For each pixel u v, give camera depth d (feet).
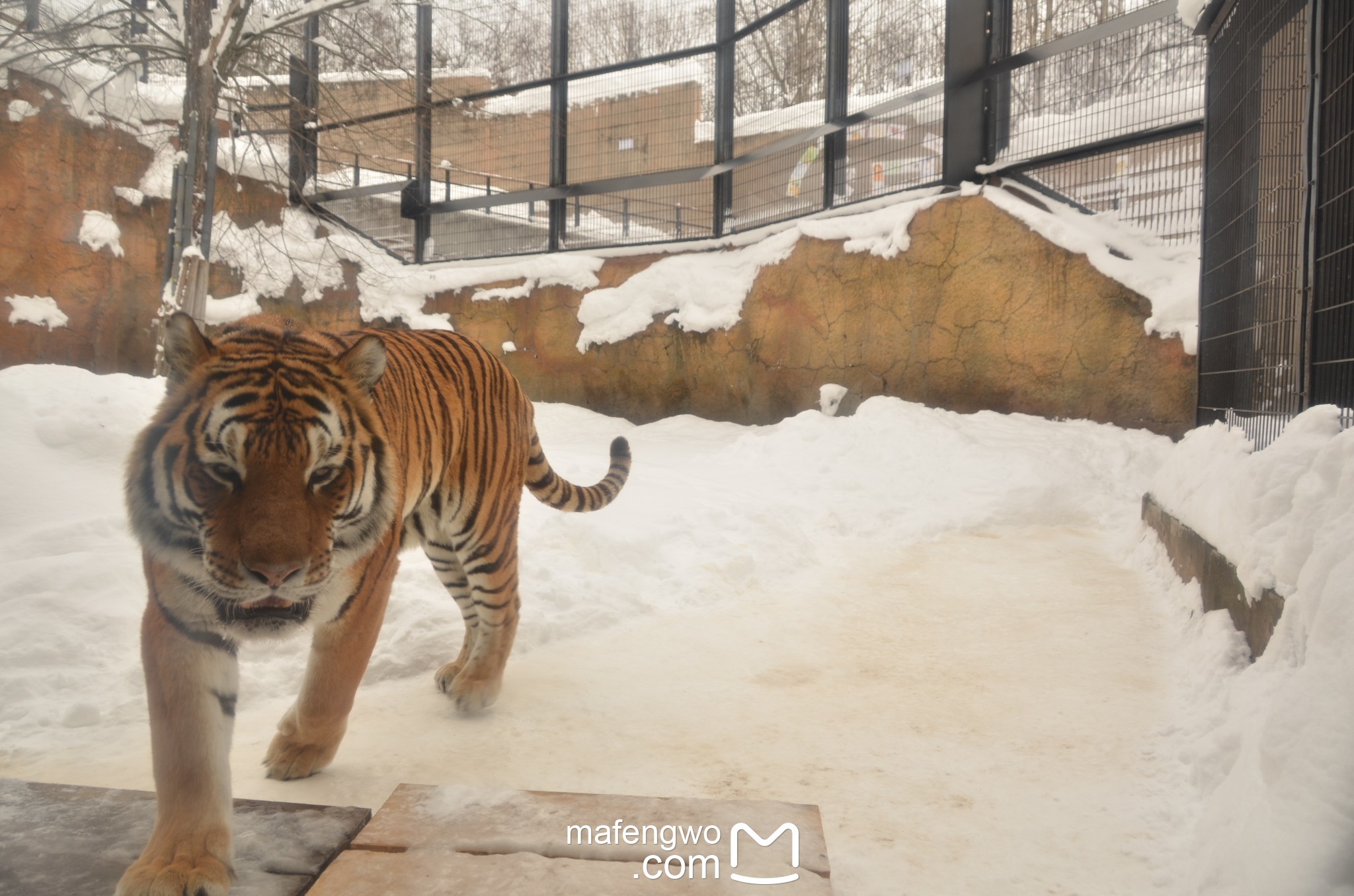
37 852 8.38
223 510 8.19
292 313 55.01
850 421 33.71
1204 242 25.52
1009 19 38.50
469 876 8.01
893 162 42.19
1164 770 11.15
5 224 43.96
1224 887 7.50
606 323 49.98
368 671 14.84
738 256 47.26
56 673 13.37
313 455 8.59
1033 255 36.14
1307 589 9.96
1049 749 11.94
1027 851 9.39
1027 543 24.70
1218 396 23.76
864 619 18.15
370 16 50.78
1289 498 12.91
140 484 8.59
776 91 47.96
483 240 58.34
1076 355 35.12
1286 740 7.72
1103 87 35.91
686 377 47.60
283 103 56.54
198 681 8.41
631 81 52.80
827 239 42.27
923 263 38.86
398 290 55.93
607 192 52.49
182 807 8.02
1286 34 18.34
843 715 13.23
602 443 41.86
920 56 40.78
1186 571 18.22
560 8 54.29
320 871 8.27
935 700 13.78
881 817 10.14
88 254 46.75
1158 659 15.43
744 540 22.57
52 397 22.34
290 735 11.02
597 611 17.69
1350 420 13.01
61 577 15.24
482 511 13.23
